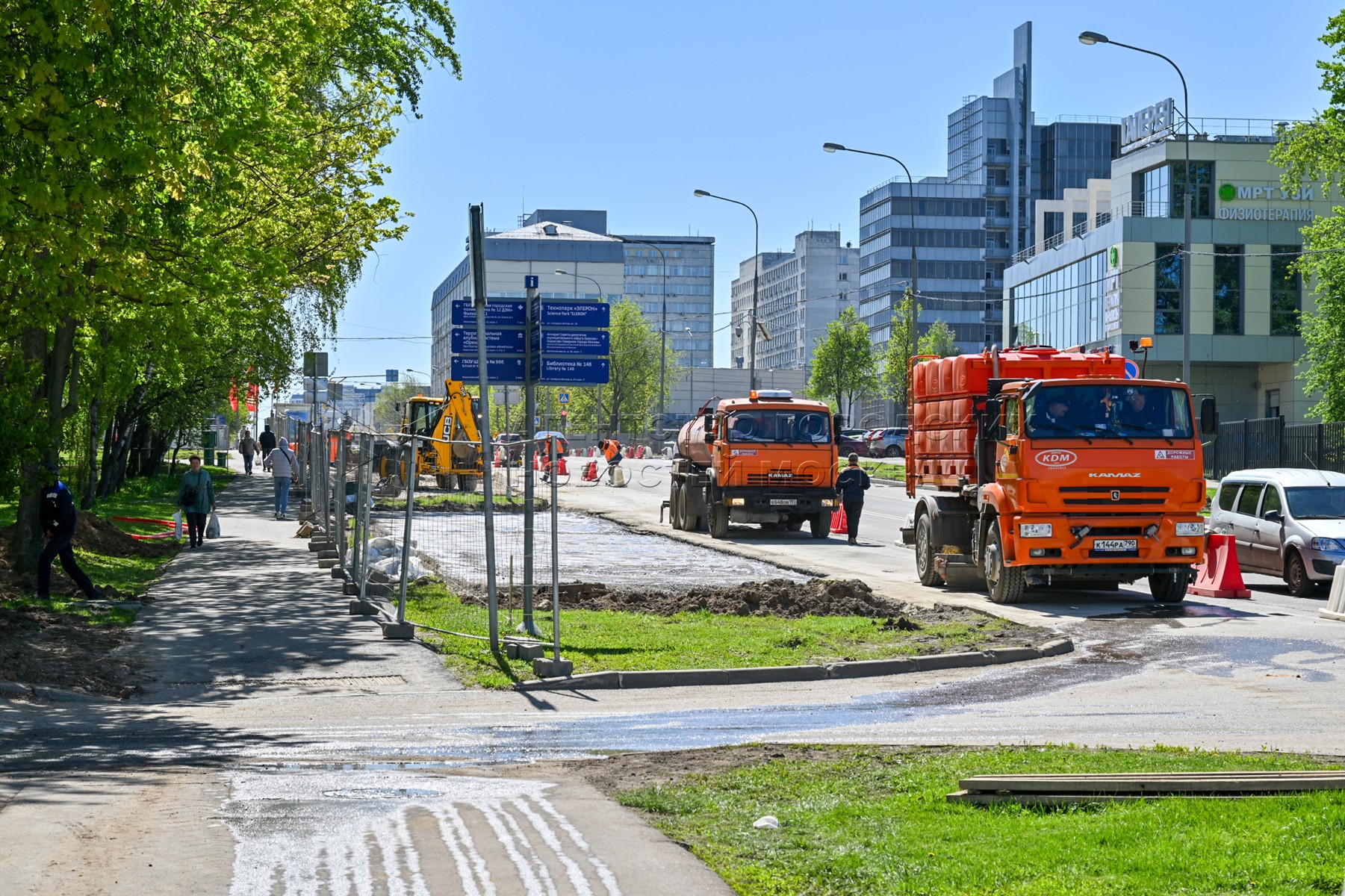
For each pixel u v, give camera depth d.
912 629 15.29
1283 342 68.62
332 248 28.73
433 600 17.53
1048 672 13.05
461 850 6.29
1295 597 19.92
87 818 6.91
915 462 22.45
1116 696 11.65
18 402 17.09
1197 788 7.08
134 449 50.03
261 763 8.72
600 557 25.97
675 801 7.33
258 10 19.03
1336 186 68.12
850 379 107.94
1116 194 73.44
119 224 14.41
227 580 20.16
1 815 6.93
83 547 22.92
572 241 160.62
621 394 114.12
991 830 6.50
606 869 5.97
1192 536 18.14
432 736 9.81
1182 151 68.19
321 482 25.78
